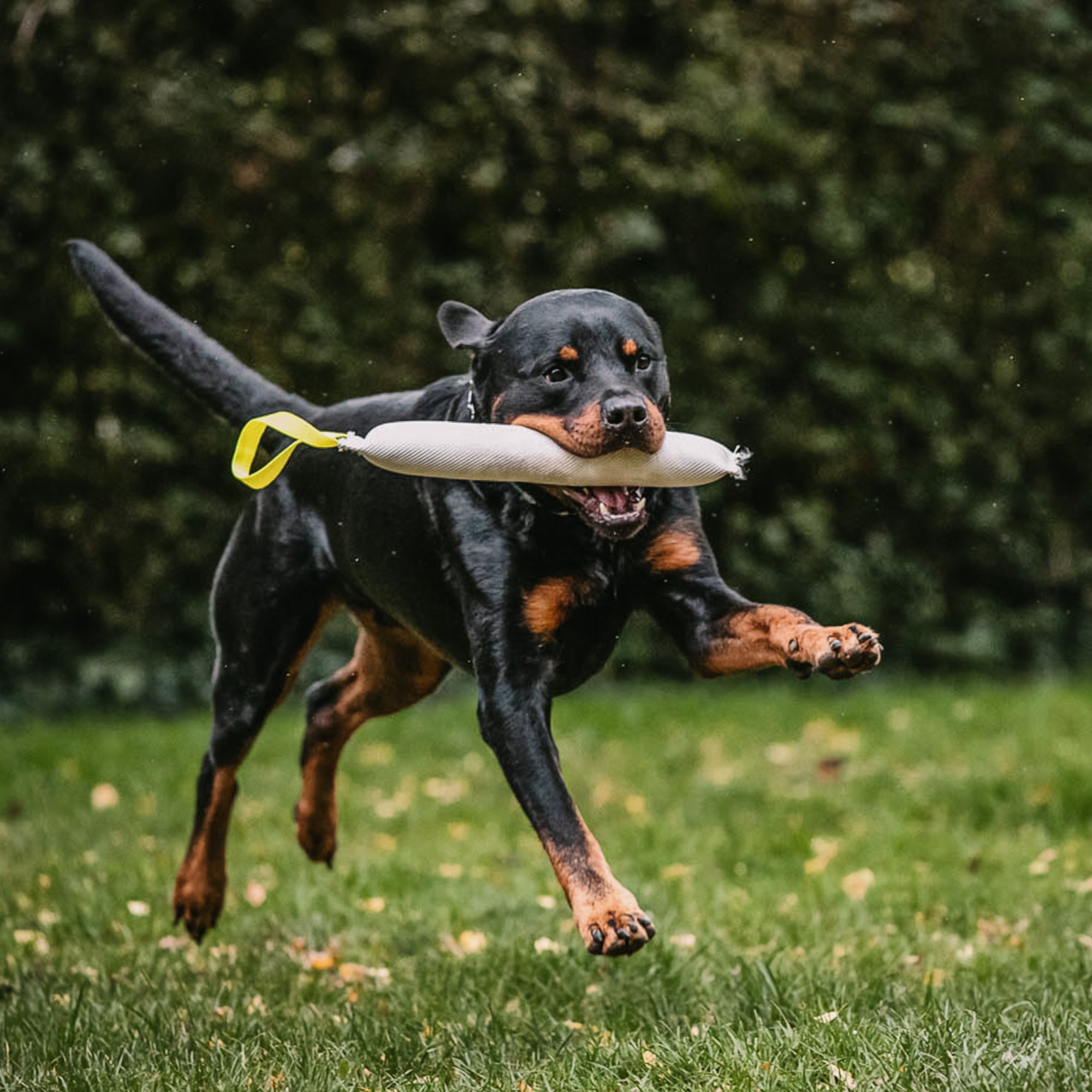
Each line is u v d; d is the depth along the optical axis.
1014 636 13.68
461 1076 4.24
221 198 11.43
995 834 7.63
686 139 12.23
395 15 11.70
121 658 11.77
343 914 6.31
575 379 4.61
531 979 5.26
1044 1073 3.90
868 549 13.16
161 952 5.78
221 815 5.80
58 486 11.48
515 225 11.88
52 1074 4.32
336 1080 4.20
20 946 5.91
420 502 4.98
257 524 5.75
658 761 9.91
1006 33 13.43
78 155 11.23
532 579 4.71
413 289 11.73
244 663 5.75
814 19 12.80
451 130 11.77
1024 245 13.47
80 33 11.26
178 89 11.23
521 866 7.40
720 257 12.56
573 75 12.17
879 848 7.34
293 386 11.53
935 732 10.45
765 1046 4.23
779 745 10.41
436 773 9.73
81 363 11.45
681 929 6.00
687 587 4.79
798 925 5.87
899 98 13.19
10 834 8.09
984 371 13.42
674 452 4.50
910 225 13.09
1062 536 13.86
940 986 4.88
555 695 4.96
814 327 12.72
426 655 5.80
